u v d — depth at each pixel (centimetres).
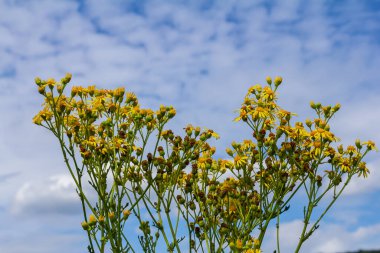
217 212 75
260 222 75
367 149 77
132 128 76
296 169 77
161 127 75
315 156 77
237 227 76
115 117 74
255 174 78
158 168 75
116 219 73
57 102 72
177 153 77
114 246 71
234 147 79
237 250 70
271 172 76
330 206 75
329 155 77
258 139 75
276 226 75
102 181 74
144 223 75
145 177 75
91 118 74
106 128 74
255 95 78
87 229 72
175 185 76
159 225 74
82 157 72
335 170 77
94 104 75
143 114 73
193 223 76
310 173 75
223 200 76
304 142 78
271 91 77
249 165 77
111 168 73
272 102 77
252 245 71
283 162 76
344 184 76
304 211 75
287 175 76
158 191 75
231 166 78
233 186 77
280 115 77
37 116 72
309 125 77
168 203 74
